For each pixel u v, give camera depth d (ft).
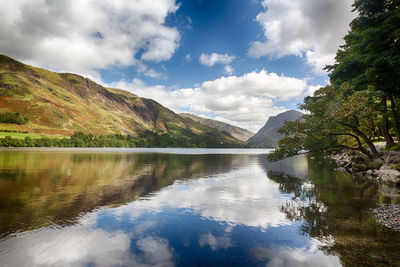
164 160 225.15
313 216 47.26
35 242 34.45
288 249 32.63
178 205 57.11
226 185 86.53
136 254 31.19
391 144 107.76
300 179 101.04
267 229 40.50
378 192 70.90
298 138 111.04
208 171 135.03
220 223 43.96
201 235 38.04
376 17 87.71
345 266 27.35
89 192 70.95
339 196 65.77
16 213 48.49
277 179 102.01
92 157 242.58
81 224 42.60
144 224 43.14
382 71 73.82
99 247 33.19
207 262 28.99
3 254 30.50
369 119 91.15
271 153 117.50
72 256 30.32
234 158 285.23
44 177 98.53
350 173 118.83
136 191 73.82
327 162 195.31
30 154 257.75
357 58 94.63
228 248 33.17
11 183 83.46
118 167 147.84
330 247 32.60
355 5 94.68
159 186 83.35
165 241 35.60
